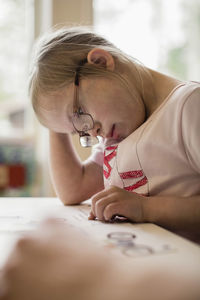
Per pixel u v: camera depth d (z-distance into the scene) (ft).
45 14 5.48
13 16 5.64
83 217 1.81
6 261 0.93
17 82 5.66
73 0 5.30
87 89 2.09
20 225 1.53
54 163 2.71
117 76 2.12
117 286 0.72
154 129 2.03
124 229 1.41
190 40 6.16
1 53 5.60
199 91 1.90
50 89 2.13
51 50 2.21
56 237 1.24
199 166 1.83
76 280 0.76
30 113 5.66
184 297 0.66
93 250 1.04
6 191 5.08
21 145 5.30
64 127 2.26
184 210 1.68
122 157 2.19
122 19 5.76
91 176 2.70
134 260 0.93
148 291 0.69
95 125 2.15
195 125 1.80
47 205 2.44
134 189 2.14
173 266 0.87
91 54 2.12
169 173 1.98
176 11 6.07
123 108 2.12
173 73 6.07
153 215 1.66
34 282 0.76
